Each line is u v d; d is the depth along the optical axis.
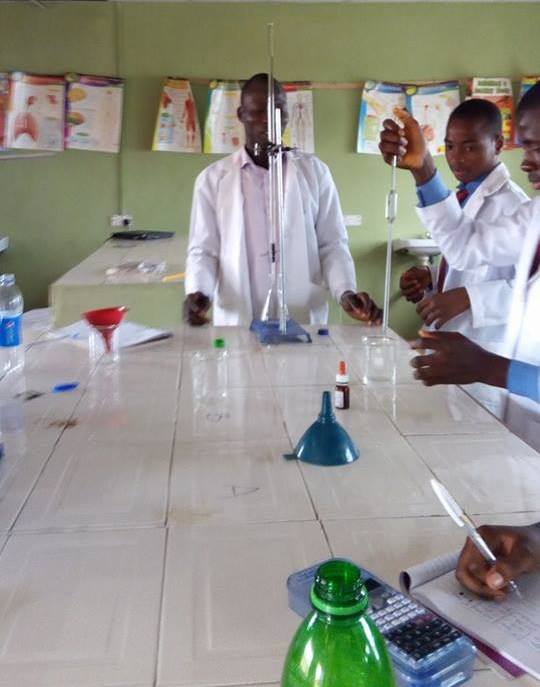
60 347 1.87
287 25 4.22
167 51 4.21
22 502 1.02
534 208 1.63
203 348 1.86
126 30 4.19
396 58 4.30
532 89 1.51
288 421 1.34
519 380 1.12
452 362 1.15
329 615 0.53
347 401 1.41
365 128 4.32
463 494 1.04
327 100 4.32
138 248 3.40
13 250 4.42
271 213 2.15
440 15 4.27
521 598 0.77
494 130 2.07
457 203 1.87
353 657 0.53
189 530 0.94
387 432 1.29
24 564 0.86
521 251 1.63
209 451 1.21
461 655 0.67
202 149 4.30
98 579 0.83
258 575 0.84
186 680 0.66
